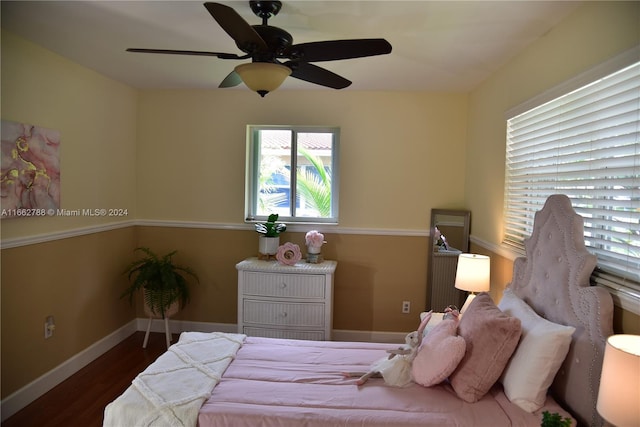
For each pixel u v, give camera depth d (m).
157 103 3.90
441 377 1.86
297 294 3.46
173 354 2.21
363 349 2.38
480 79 3.26
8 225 2.48
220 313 3.98
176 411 1.68
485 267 2.70
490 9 2.01
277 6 1.98
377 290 3.87
